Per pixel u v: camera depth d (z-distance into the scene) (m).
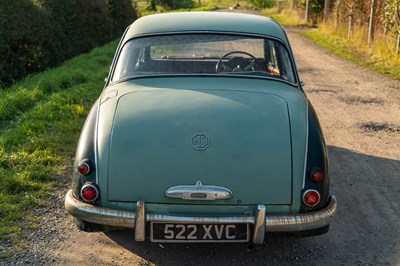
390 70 12.27
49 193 4.74
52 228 4.09
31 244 3.82
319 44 18.81
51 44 13.12
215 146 3.24
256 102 3.58
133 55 4.14
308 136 3.37
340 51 16.17
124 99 3.63
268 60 4.22
